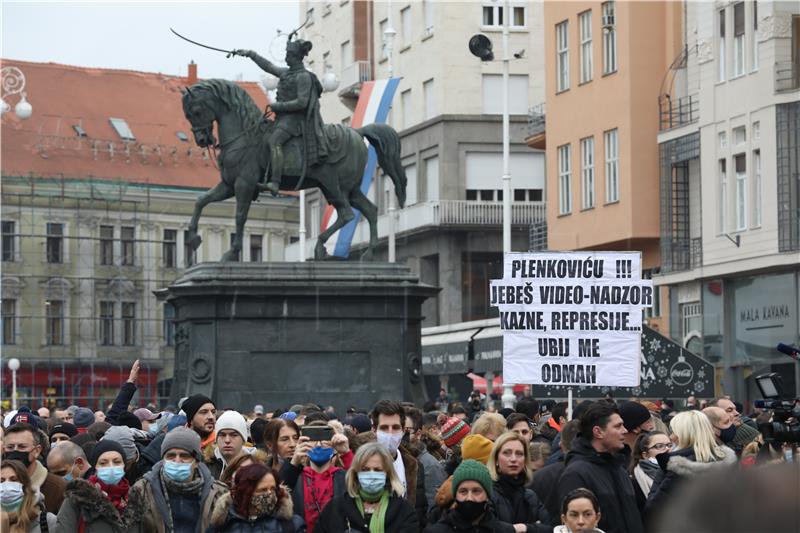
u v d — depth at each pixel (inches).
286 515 383.9
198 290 1135.0
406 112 3051.2
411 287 1146.7
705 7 1964.8
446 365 2234.3
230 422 474.3
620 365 660.7
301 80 1127.6
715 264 1909.4
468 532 387.2
